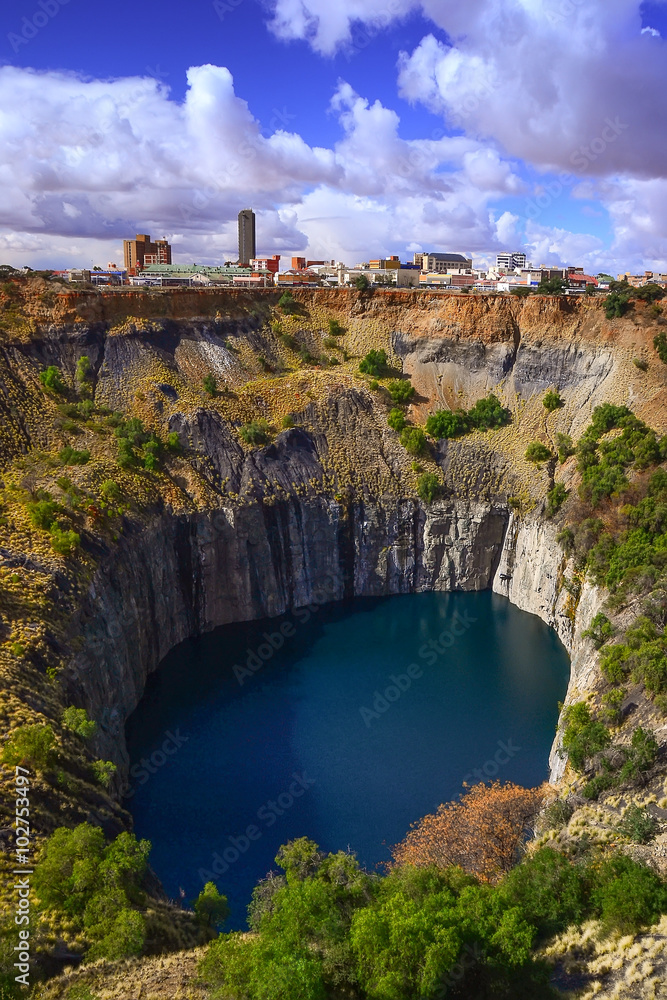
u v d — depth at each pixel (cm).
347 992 3058
